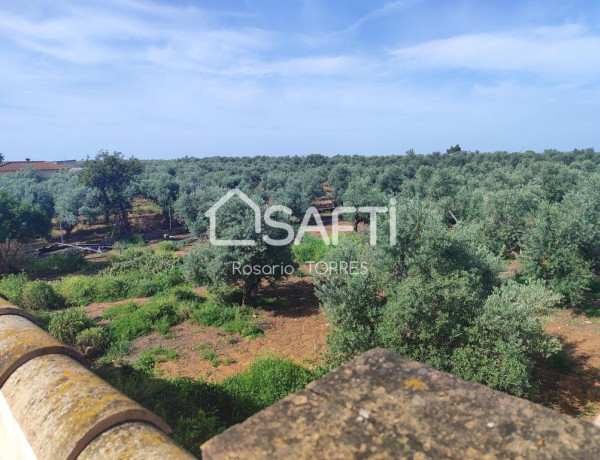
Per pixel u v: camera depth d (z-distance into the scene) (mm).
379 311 9492
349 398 1638
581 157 49531
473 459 1317
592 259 14078
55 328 12203
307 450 1370
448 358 8477
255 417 1553
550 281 13711
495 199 17266
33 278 21031
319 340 12680
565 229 13484
